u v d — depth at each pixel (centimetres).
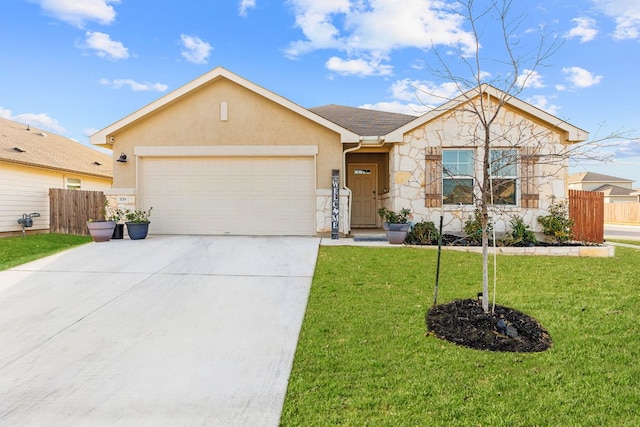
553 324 440
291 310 507
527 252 903
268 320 474
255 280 639
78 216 1220
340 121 1323
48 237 1141
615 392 298
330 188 1085
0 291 586
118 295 568
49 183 1455
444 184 1043
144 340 420
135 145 1102
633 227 2328
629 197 3950
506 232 992
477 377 325
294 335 430
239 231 1109
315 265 730
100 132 1071
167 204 1117
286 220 1105
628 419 265
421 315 474
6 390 321
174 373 348
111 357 381
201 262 757
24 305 527
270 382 331
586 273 678
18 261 774
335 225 1052
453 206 1032
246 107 1088
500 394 299
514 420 266
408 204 1041
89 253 838
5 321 472
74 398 309
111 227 998
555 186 1009
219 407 295
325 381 325
